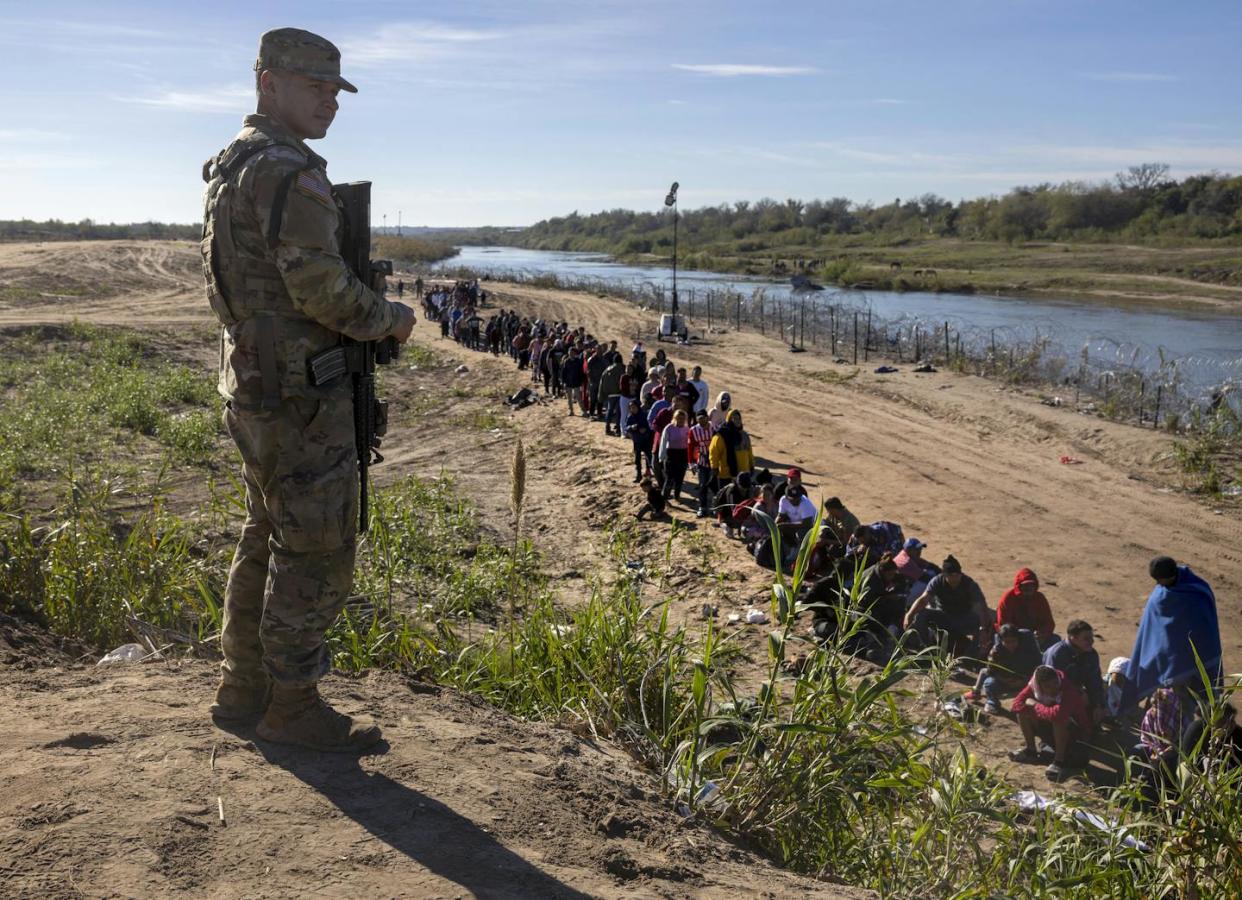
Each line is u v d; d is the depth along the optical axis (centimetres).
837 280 9106
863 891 293
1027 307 5825
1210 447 1872
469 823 257
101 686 330
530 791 286
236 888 212
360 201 269
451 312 4094
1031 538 1383
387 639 490
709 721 353
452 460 2016
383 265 275
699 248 16812
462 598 848
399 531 1100
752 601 1103
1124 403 2267
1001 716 824
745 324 4459
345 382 271
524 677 468
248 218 252
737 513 1345
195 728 290
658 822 295
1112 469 1811
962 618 902
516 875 237
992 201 14575
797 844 341
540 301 5762
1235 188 11888
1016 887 358
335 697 339
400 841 241
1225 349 3584
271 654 278
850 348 3475
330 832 241
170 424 1955
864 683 363
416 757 292
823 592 912
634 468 1789
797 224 18675
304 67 257
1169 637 755
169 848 222
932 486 1677
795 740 348
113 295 5122
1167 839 393
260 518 287
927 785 388
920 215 17175
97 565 527
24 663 393
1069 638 745
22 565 530
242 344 258
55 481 1355
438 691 370
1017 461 1875
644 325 4503
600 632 477
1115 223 12812
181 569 577
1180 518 1494
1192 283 7175
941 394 2538
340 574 279
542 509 1587
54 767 258
